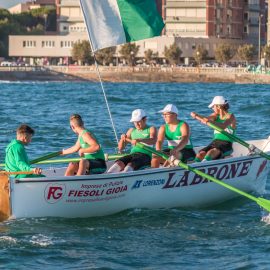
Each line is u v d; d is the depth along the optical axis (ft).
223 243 114.21
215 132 147.64
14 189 120.06
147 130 136.05
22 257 105.91
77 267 102.27
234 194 145.69
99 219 126.93
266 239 116.16
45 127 277.85
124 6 151.64
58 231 118.83
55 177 121.60
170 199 135.13
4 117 328.49
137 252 109.40
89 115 344.69
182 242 114.73
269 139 162.91
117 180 126.82
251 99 502.38
